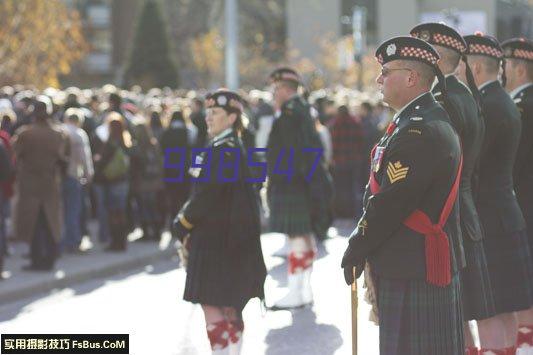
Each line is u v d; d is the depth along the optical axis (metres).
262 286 17.88
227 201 17.45
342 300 25.25
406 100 12.96
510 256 16.30
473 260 15.04
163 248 34.78
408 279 12.85
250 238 17.64
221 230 17.41
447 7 172.12
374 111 48.06
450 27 14.54
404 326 12.93
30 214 29.67
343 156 42.22
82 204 35.59
